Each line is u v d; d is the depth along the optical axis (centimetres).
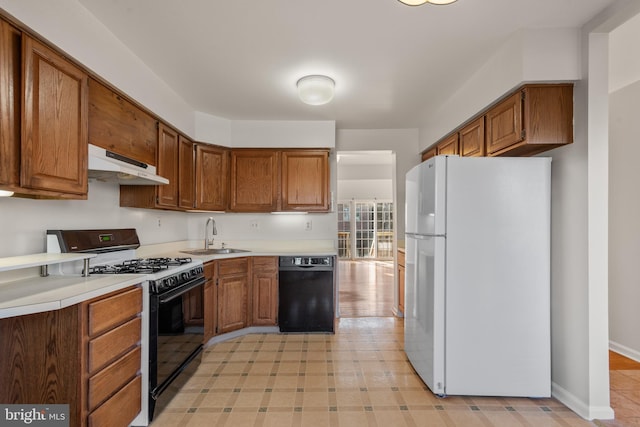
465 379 215
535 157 219
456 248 216
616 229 297
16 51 141
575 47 200
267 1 173
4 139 135
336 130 413
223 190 360
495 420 193
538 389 213
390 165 906
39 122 151
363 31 201
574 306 204
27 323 144
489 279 215
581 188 200
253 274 333
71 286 157
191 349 240
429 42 213
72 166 171
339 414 198
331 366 262
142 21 190
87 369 145
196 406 205
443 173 217
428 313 225
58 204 198
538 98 206
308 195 367
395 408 204
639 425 188
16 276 173
